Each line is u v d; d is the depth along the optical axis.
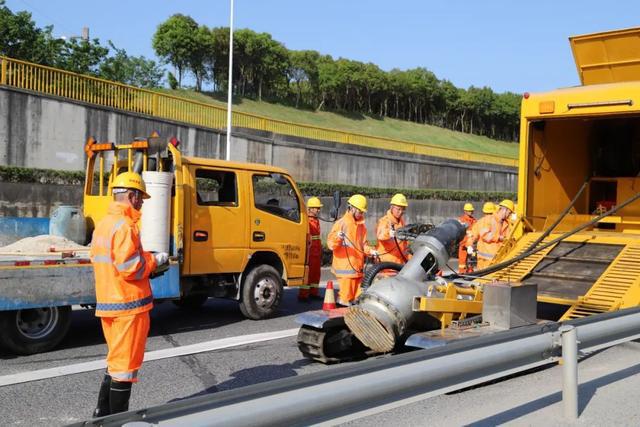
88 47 25.91
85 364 7.00
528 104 9.34
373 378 3.39
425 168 30.25
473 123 84.75
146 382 6.37
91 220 9.71
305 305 11.52
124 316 4.66
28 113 16.23
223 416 2.76
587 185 10.44
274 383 2.98
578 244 8.80
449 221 7.07
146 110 20.22
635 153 10.26
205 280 9.44
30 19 23.75
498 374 4.27
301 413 3.04
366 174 27.38
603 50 10.03
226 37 61.25
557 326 4.85
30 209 15.26
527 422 4.84
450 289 6.57
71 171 16.45
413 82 79.06
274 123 25.84
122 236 4.62
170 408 2.69
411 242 7.26
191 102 22.00
